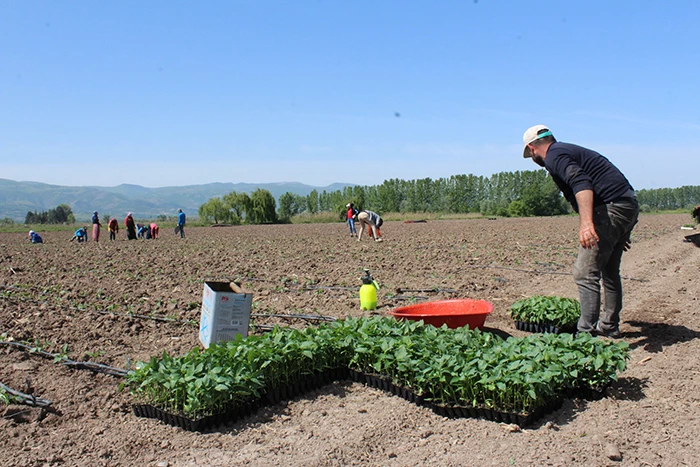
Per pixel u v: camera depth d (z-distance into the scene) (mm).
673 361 6477
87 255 21656
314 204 89812
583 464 4375
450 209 81625
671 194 96312
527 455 4531
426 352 5727
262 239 30641
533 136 7289
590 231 6629
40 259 20188
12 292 12234
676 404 5352
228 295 6844
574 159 6984
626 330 7965
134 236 33969
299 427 5219
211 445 4887
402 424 5207
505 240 24953
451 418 5344
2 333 8242
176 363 5500
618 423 5031
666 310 9117
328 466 4473
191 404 5016
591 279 7199
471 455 4594
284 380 5879
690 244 19516
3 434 5051
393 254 18969
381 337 6449
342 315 9688
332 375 6344
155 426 5289
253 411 5551
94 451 4816
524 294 11414
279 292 12117
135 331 8547
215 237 34438
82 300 11125
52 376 6488
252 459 4613
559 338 5930
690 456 4422
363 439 4902
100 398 5934
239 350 5676
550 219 53594
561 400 5523
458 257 17719
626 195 6914
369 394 5961
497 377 5051
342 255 19172
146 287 12859
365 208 82000
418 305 8383
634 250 19344
